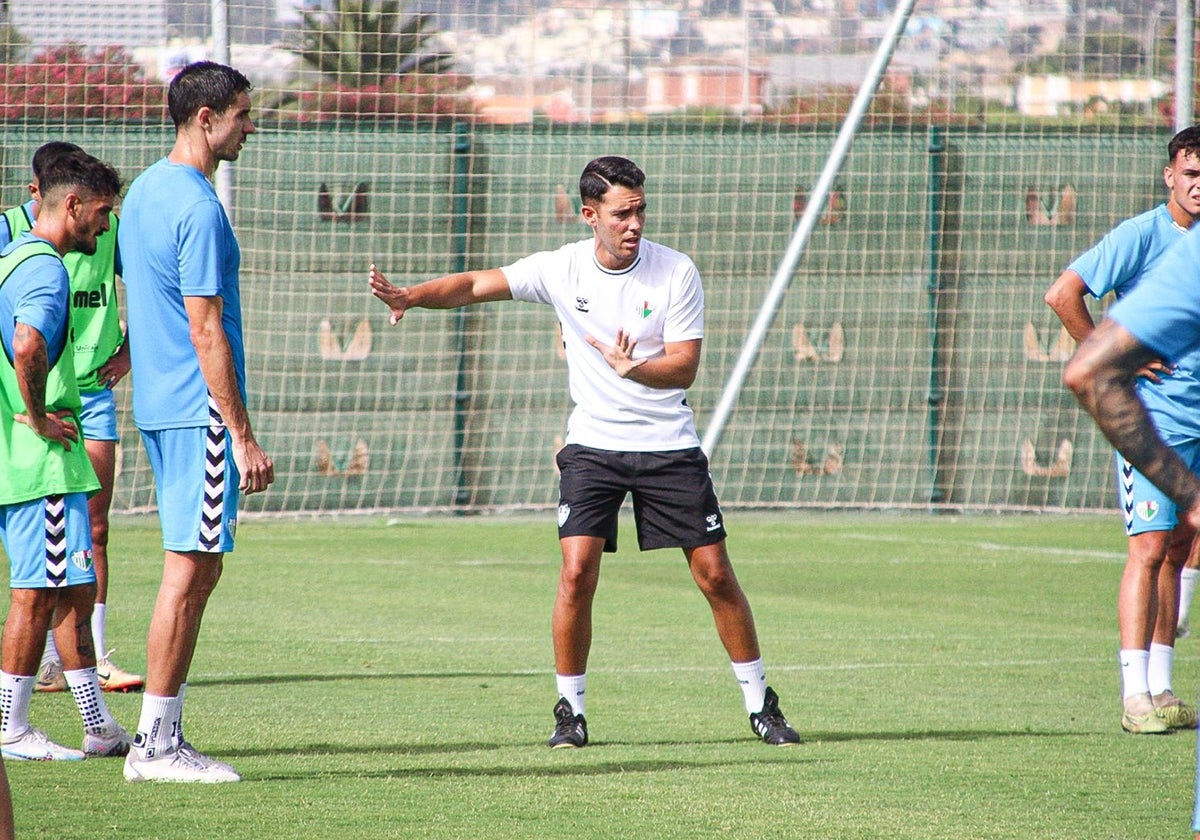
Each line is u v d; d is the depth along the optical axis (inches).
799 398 2218.3
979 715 848.3
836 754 733.3
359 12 2106.3
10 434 693.3
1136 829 588.7
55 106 1927.9
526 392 2176.4
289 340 2110.0
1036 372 2225.6
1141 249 812.0
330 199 2118.6
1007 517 2180.1
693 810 611.8
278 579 1478.8
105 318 929.5
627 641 1130.7
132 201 649.0
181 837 558.6
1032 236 2220.7
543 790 646.5
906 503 2222.0
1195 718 813.2
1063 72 2217.0
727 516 2183.8
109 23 1941.4
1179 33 1913.1
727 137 2203.5
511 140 2164.1
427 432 2151.8
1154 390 810.8
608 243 751.1
